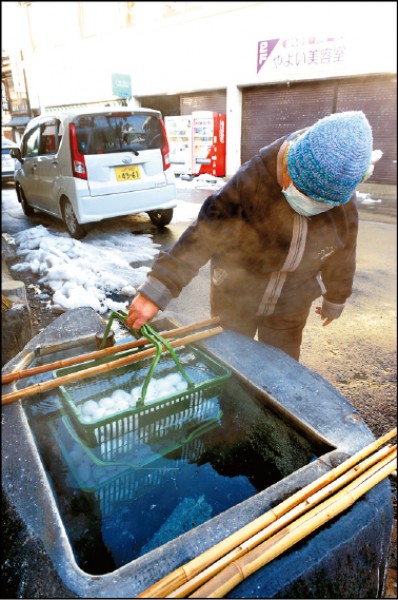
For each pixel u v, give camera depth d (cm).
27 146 640
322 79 523
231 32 541
